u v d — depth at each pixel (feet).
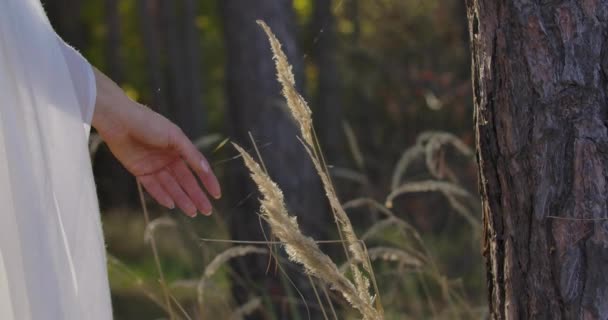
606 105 5.65
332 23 40.24
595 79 5.65
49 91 6.22
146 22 61.41
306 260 5.99
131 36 75.61
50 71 6.21
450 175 11.26
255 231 17.95
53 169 6.29
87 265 6.37
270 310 12.32
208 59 77.00
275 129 19.13
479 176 6.32
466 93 30.50
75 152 6.30
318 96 40.96
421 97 34.94
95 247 6.40
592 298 5.70
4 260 6.13
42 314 6.06
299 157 19.27
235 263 16.49
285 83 6.40
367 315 6.15
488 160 6.07
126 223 34.81
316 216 19.33
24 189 6.10
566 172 5.72
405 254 9.32
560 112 5.71
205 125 63.16
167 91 67.36
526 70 5.77
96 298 6.38
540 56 5.73
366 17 37.78
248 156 5.97
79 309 6.25
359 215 25.34
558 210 5.75
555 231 5.77
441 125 31.71
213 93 77.10
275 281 16.24
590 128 5.66
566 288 5.76
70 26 64.18
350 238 6.50
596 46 5.65
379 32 37.50
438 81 31.04
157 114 6.70
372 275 6.48
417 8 35.96
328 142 39.81
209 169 6.76
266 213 6.10
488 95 5.98
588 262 5.70
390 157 36.76
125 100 6.61
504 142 5.92
